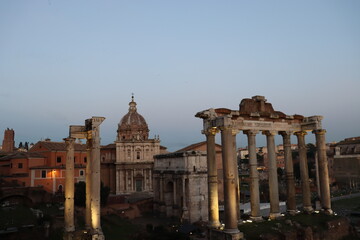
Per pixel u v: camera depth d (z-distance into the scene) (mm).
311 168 148875
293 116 44250
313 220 40688
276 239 34062
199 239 52188
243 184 140750
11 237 49938
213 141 36125
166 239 55594
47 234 52469
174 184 81125
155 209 89188
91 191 39125
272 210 40688
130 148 110688
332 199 99250
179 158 79500
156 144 112875
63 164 90812
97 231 37656
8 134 141000
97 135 40125
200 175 77062
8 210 64188
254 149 39469
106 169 112875
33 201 73188
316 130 43906
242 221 38562
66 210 40375
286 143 43938
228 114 37125
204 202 76625
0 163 87375
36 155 86062
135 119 121625
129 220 77938
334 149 145250
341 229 40875
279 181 134250
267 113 40531
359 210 79500
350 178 129500
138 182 109750
